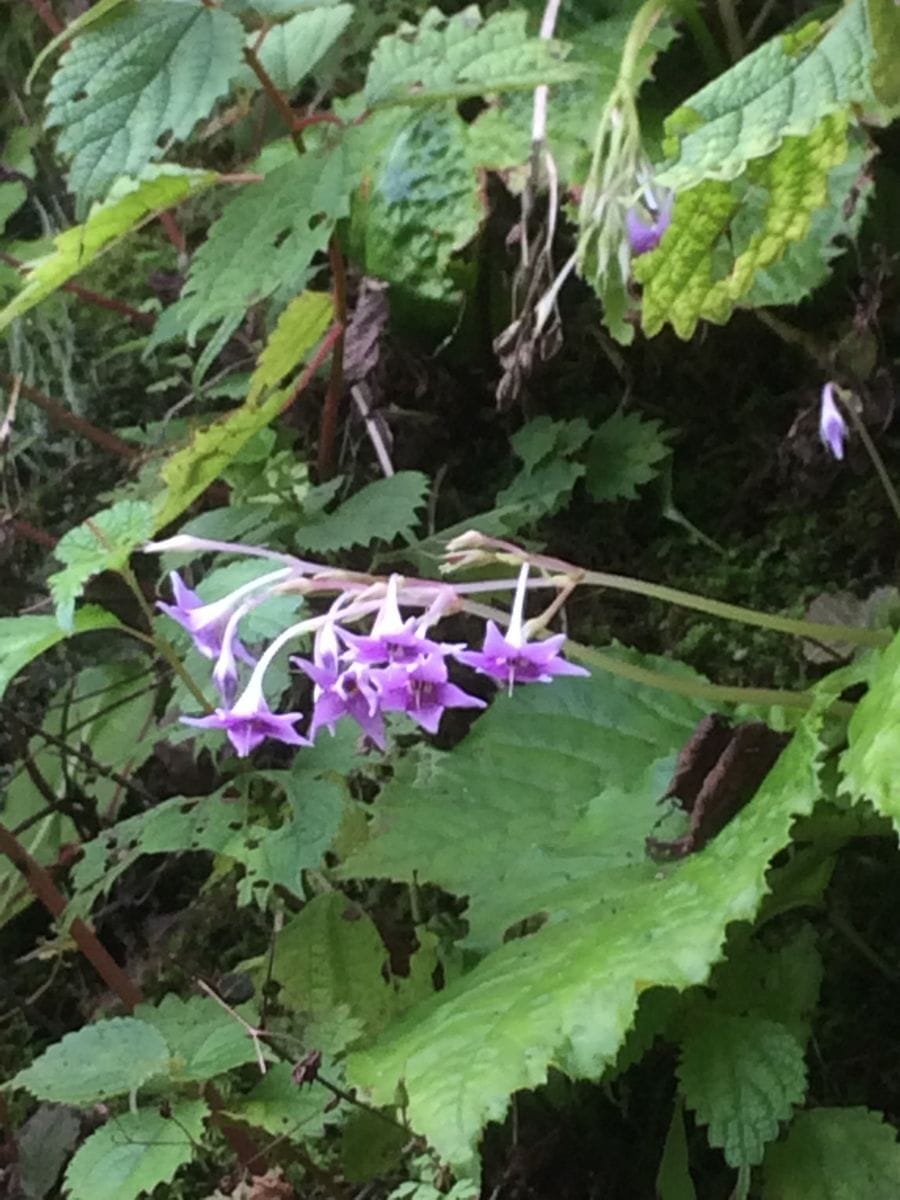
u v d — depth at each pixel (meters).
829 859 0.24
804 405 0.31
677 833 0.24
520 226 0.29
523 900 0.24
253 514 0.29
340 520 0.28
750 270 0.23
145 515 0.21
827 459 0.30
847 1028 0.27
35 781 0.30
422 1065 0.19
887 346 0.30
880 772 0.18
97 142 0.22
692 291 0.24
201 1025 0.23
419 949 0.27
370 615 0.25
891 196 0.29
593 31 0.30
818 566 0.31
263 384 0.29
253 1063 0.25
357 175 0.24
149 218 0.27
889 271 0.29
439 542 0.30
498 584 0.20
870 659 0.23
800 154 0.21
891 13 0.19
